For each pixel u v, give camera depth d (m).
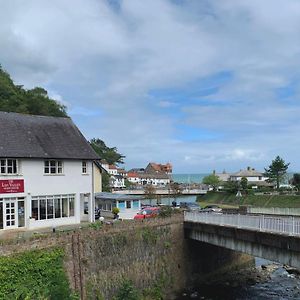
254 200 74.81
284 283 34.00
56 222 33.53
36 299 21.84
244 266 38.66
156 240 31.42
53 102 79.69
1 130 32.50
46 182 32.97
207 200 90.44
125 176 160.38
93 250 26.83
